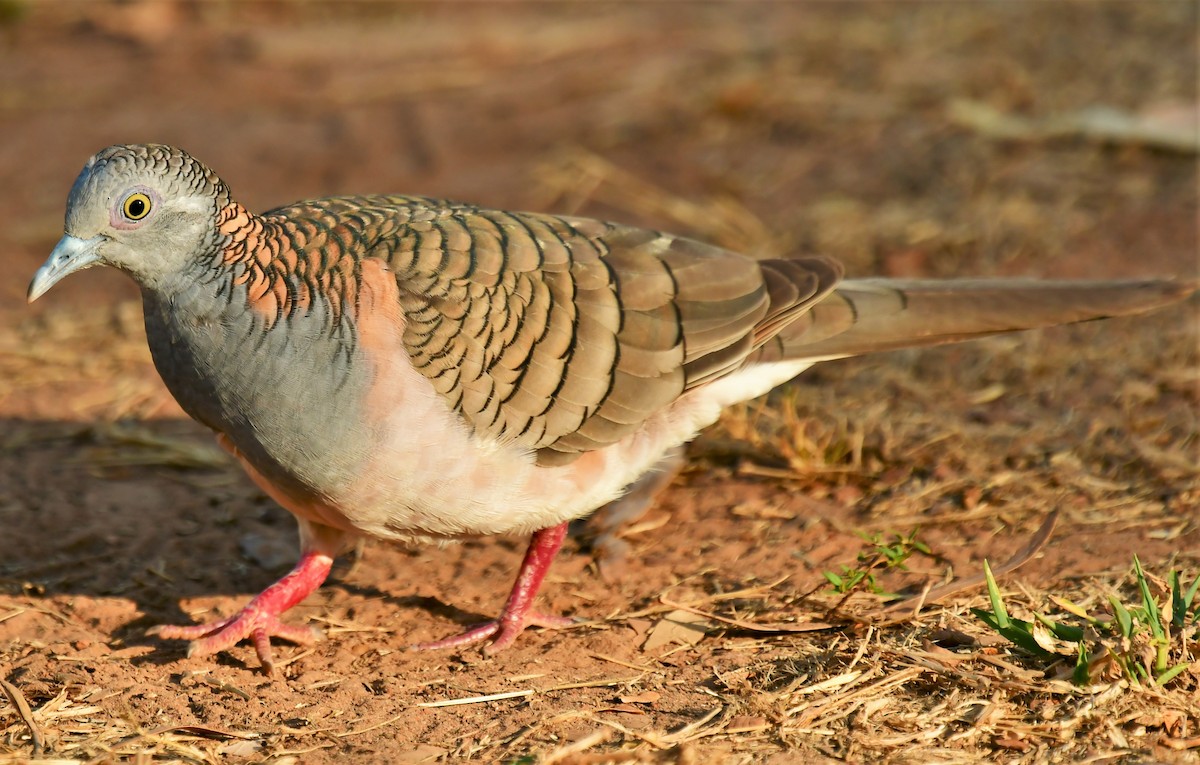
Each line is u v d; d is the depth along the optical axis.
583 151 18.11
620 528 10.53
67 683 8.34
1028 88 18.58
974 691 7.76
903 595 9.12
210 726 7.83
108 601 9.61
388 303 8.20
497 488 8.60
